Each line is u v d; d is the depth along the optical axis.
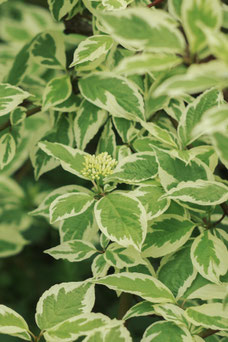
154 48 0.73
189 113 0.88
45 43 0.98
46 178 1.48
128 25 0.73
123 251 0.86
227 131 0.73
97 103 0.91
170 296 0.82
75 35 1.12
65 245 0.89
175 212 0.87
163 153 0.85
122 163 0.86
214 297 0.84
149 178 0.86
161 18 0.73
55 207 0.84
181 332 0.80
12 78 1.01
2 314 0.81
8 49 1.25
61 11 0.96
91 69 0.94
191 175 0.85
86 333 0.79
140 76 0.95
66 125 0.99
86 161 0.87
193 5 0.71
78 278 1.46
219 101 0.87
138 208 0.82
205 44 0.72
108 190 0.86
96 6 0.91
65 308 0.82
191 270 0.86
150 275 0.87
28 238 1.52
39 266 1.60
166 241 0.86
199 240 0.85
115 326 0.78
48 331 0.79
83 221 0.91
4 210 1.40
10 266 1.58
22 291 1.55
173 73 0.78
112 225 0.81
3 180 1.42
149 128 0.88
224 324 0.80
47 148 0.87
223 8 0.82
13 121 0.97
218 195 0.82
